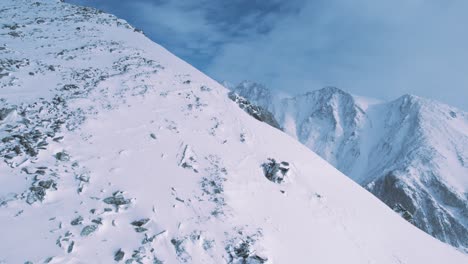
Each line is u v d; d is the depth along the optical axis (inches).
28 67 855.7
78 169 507.8
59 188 456.1
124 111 737.0
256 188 662.5
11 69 807.1
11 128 560.7
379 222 833.5
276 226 571.8
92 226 412.5
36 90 735.1
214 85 1194.6
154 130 704.4
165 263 403.2
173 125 757.3
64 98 719.1
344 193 884.6
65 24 1430.9
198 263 423.5
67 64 954.7
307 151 1058.7
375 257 658.8
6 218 385.1
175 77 1072.8
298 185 769.6
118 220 440.5
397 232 845.2
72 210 428.5
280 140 1005.2
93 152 561.6
